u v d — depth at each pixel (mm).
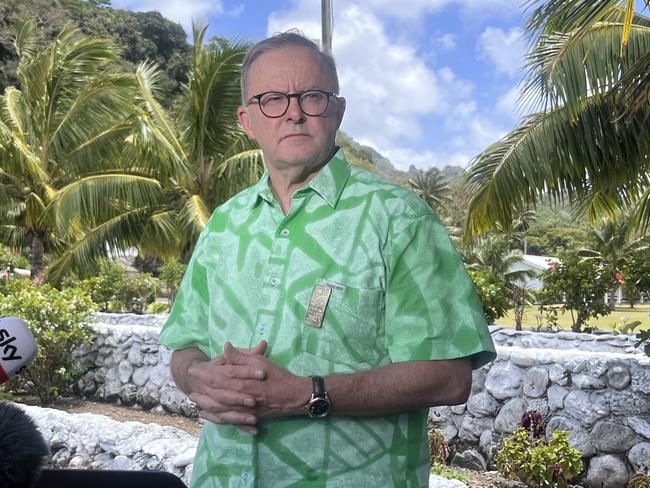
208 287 2033
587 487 6453
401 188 1928
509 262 28109
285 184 1958
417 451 1894
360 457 1811
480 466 7023
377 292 1821
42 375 9516
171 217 14836
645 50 6992
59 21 44969
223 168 14023
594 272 15406
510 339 11383
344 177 1913
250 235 1965
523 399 6895
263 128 1921
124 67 43031
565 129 7383
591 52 6980
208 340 2074
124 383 9578
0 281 11578
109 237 15180
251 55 1985
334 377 1752
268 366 1730
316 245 1858
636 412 6375
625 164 7305
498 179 7742
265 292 1882
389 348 1831
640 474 6184
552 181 7574
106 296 21219
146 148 13930
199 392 1826
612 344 10719
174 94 34125
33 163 16156
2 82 39500
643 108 6746
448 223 42906
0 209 17250
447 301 1836
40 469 1500
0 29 41031
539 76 7133
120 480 2076
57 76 16375
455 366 1821
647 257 14914
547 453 6090
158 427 5801
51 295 9602
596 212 8789
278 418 1818
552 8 5898
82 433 5676
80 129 16062
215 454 1907
